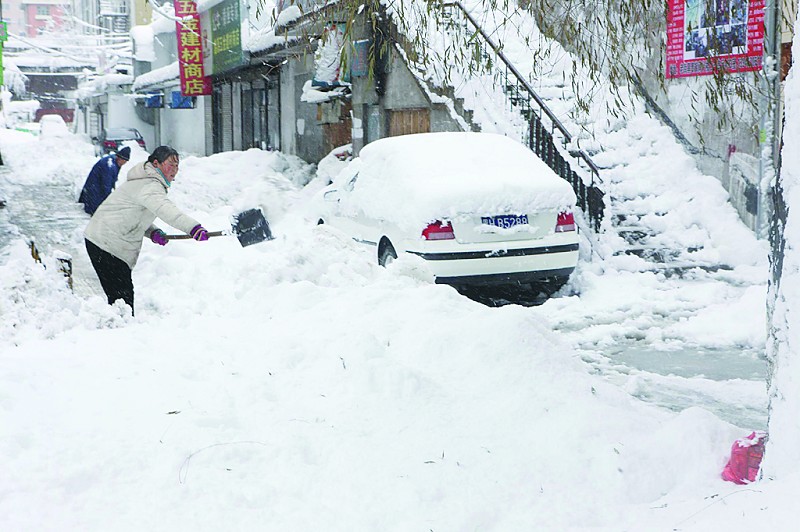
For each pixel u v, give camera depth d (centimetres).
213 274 1026
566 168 1362
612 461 390
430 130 1744
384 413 438
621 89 1551
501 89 1600
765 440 368
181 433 397
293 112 2794
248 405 439
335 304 625
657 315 984
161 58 4562
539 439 420
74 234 1542
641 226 1330
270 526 334
